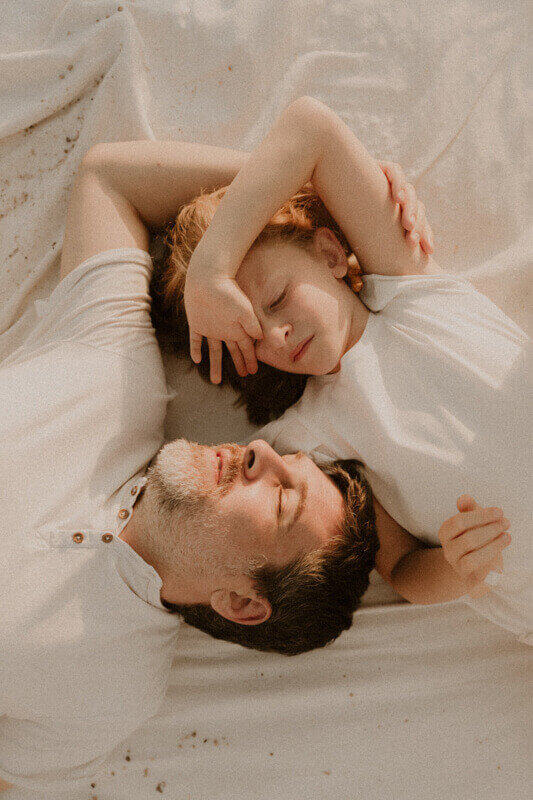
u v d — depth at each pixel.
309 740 1.20
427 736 1.21
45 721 1.04
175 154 1.14
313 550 1.00
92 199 1.13
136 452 1.11
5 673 0.98
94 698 1.03
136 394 1.10
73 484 1.02
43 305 1.16
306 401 1.15
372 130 1.28
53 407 1.03
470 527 0.93
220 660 1.22
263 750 1.20
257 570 0.99
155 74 1.25
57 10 1.25
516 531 1.04
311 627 1.06
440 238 1.29
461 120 1.28
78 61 1.23
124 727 1.07
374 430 1.06
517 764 1.21
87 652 1.00
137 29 1.24
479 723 1.22
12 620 0.97
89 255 1.11
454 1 1.29
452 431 1.04
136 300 1.13
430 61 1.28
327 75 1.28
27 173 1.25
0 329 1.24
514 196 1.29
